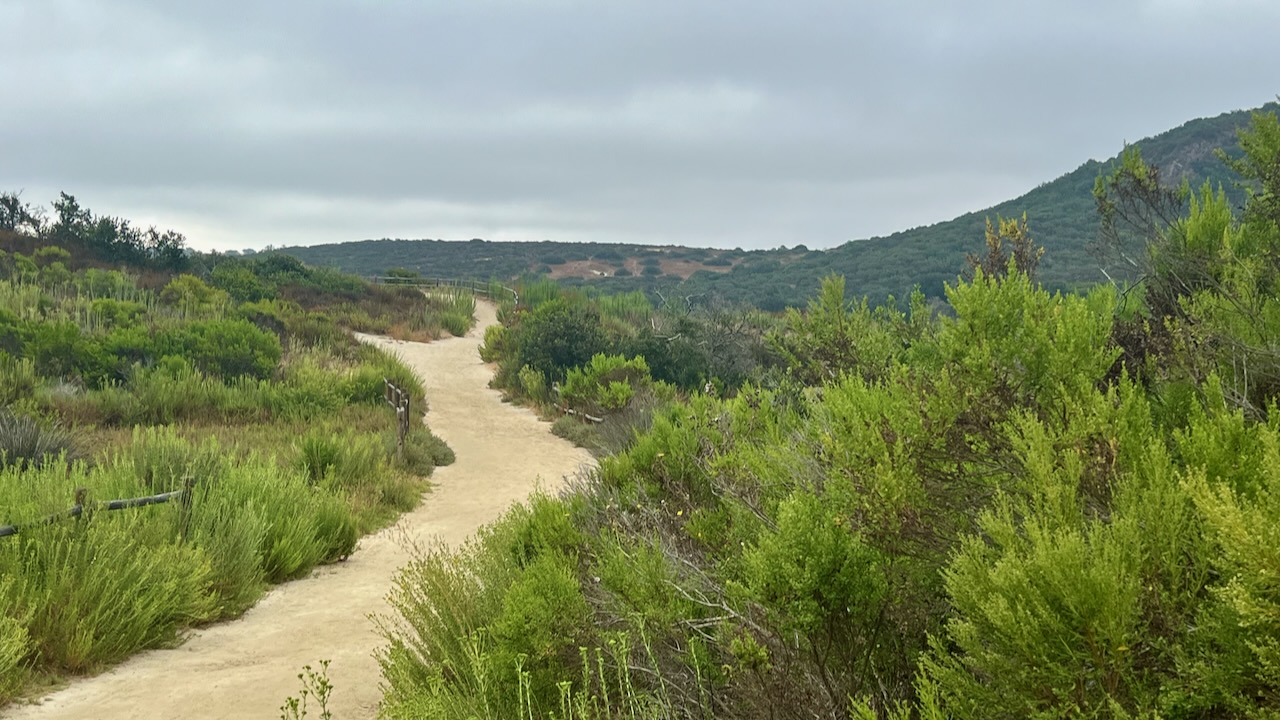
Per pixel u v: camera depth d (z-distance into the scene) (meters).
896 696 2.78
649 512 5.26
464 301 45.81
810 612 2.78
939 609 2.88
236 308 32.72
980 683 2.34
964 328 3.61
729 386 23.98
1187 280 4.48
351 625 7.15
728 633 3.31
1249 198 4.72
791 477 4.19
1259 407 3.34
